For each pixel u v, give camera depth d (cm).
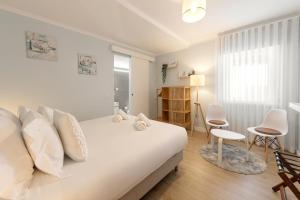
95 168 103
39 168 91
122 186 107
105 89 339
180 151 190
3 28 210
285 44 242
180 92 368
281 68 248
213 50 342
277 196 148
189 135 341
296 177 120
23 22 225
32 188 83
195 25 277
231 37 301
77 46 288
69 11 223
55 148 100
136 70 408
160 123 224
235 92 302
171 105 387
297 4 211
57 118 119
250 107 285
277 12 232
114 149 132
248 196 149
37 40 240
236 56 297
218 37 317
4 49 212
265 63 264
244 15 241
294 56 236
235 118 306
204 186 164
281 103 249
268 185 165
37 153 91
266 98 266
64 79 274
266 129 231
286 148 252
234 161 215
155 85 475
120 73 405
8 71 216
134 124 210
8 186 76
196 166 205
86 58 303
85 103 307
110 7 212
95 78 320
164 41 352
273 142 256
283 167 130
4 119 96
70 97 283
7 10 211
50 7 213
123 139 155
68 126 112
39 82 245
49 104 257
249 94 285
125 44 371
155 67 471
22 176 84
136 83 411
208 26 281
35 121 96
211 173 188
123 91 413
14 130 93
